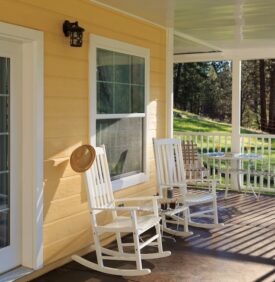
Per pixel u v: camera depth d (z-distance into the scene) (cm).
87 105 425
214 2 435
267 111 1105
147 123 538
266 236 492
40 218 370
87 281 363
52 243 386
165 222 513
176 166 537
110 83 466
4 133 352
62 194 396
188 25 553
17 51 357
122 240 478
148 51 533
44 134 372
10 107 354
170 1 432
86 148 399
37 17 359
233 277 371
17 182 364
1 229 354
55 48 381
